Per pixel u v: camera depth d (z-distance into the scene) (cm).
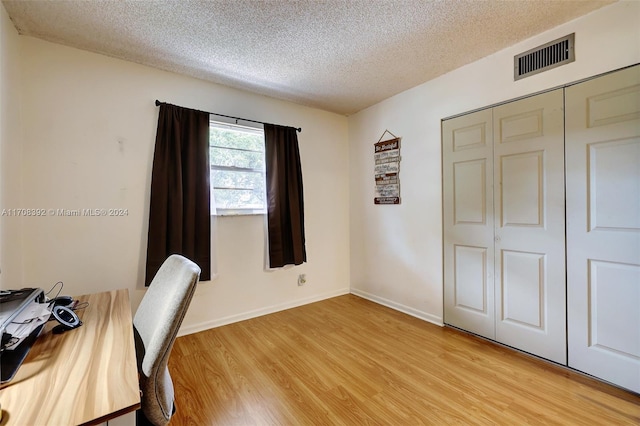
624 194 165
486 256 231
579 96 180
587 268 179
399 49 212
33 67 189
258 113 292
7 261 163
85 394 70
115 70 218
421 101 276
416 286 288
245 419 150
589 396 162
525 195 207
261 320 280
